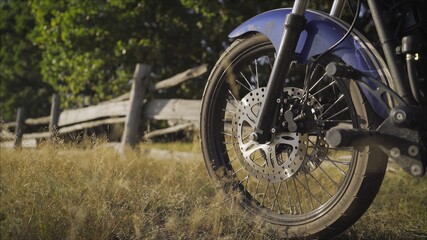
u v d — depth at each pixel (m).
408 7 2.44
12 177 3.19
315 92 2.87
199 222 2.87
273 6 10.35
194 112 6.52
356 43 2.41
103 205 2.82
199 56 13.32
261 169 2.72
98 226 2.63
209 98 3.05
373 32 4.73
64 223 2.62
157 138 10.78
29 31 23.05
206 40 12.71
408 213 3.46
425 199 3.81
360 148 2.41
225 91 3.05
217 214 2.84
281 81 2.59
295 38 2.57
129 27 12.33
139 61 12.82
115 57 12.70
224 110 3.06
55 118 10.12
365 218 3.24
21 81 24.67
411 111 2.17
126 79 12.59
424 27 2.45
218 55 12.73
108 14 12.20
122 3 11.71
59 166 3.58
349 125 2.94
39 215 2.63
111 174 3.53
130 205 3.09
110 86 12.88
